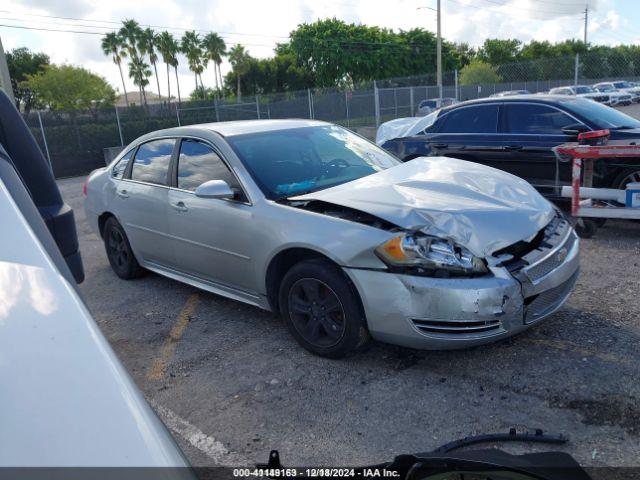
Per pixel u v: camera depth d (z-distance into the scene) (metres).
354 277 3.29
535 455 2.11
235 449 2.81
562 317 4.02
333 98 24.98
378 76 64.50
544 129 6.88
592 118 6.61
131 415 0.87
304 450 2.75
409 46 65.94
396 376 3.38
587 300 4.30
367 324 3.34
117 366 0.98
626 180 6.27
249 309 4.67
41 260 1.21
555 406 2.94
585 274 4.91
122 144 21.50
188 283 4.75
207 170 4.36
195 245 4.41
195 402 3.29
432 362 3.50
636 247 5.63
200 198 4.28
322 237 3.44
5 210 1.35
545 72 22.58
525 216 3.49
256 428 2.97
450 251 3.12
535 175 6.93
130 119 21.73
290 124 4.87
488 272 3.14
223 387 3.44
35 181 3.01
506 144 7.07
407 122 8.45
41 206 3.04
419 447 2.71
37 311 1.05
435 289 3.07
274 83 62.66
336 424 2.95
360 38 64.56
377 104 21.20
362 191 3.68
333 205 3.65
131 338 4.30
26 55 62.06
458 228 3.24
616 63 20.48
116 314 4.82
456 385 3.22
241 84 62.94
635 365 3.27
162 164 4.86
